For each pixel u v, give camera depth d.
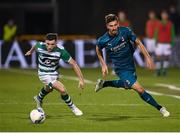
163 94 32.34
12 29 56.69
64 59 23.00
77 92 33.00
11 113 24.91
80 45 52.56
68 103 24.12
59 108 26.39
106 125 21.84
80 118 23.59
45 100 29.05
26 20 72.94
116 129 20.98
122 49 23.16
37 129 21.00
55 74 23.33
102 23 65.62
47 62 23.03
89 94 31.97
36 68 51.66
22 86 36.47
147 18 66.12
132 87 23.22
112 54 23.36
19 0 72.31
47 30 73.44
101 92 32.84
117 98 30.19
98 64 52.75
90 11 66.94
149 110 25.80
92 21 66.44
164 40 44.66
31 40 53.97
